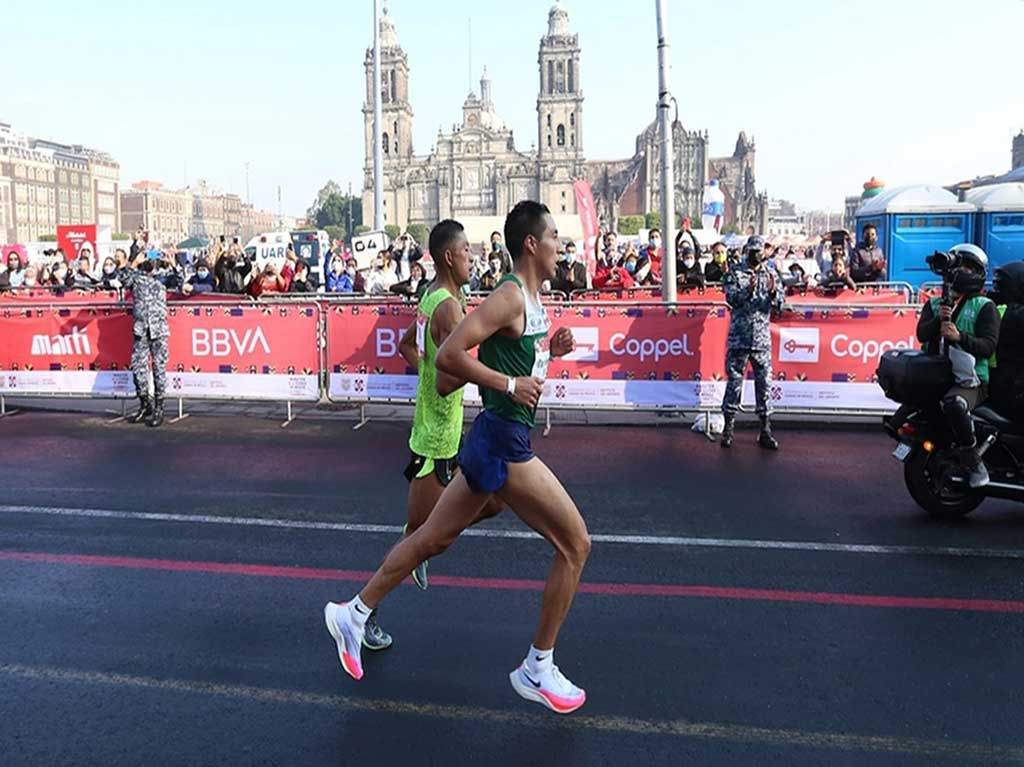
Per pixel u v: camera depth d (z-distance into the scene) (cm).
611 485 694
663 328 901
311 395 945
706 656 398
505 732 334
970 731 335
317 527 586
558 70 13550
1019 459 589
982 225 1630
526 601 461
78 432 905
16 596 467
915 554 538
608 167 14000
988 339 565
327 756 317
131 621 436
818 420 955
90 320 982
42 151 13600
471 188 13825
